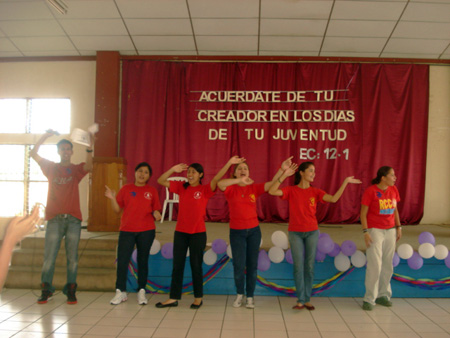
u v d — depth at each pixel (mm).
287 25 5980
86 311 3400
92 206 5152
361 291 3885
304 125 6645
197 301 3510
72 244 3594
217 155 6652
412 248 3912
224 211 6617
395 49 6473
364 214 3551
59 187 3596
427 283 3844
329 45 6418
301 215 3451
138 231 3576
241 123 6688
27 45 6566
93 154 6613
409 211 6578
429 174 6746
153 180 6641
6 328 3002
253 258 3506
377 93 6602
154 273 4004
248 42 6414
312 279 3516
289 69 6695
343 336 2896
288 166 3324
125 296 3684
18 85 6855
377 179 3586
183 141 6699
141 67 6777
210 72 6719
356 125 6621
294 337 2871
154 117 6688
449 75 6754
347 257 3766
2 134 6805
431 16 5699
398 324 3152
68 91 6832
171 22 5988
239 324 3123
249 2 5543
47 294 3609
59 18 5934
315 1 5477
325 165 6613
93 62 6859
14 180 6812
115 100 6609
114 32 6223
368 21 5848
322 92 6641
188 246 3553
